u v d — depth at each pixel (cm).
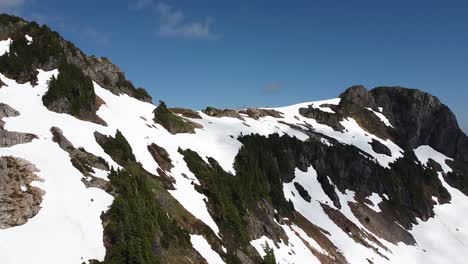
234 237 7694
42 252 4559
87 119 8075
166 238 6016
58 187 5534
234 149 11038
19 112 6944
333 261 9462
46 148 6241
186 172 8625
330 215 11444
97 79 10694
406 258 11475
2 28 9388
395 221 13062
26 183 5366
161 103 11575
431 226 13988
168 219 6469
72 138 6862
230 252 7206
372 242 11275
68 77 8525
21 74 8206
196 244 6644
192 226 6969
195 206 7644
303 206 11250
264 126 14362
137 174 7144
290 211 10425
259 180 10362
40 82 8294
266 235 8644
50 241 4725
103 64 11500
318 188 12356
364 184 13688
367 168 13975
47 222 4959
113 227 5188
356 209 12450
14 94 7562
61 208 5216
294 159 12812
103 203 5584
